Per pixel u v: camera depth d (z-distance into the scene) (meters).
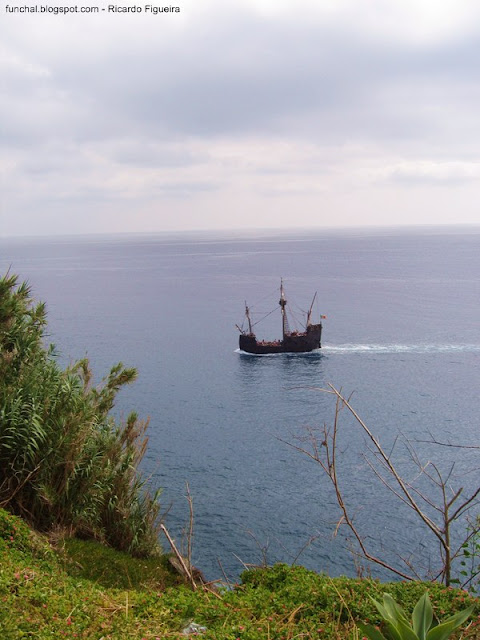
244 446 68.81
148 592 11.45
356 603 9.66
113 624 8.84
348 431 74.38
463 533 43.91
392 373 109.31
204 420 80.00
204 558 41.12
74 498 15.03
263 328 163.88
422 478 56.97
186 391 96.25
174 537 44.19
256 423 78.69
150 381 102.88
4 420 14.17
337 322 171.38
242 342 129.62
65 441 14.82
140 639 8.30
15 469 14.33
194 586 12.13
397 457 63.88
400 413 83.06
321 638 8.73
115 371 18.31
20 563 10.98
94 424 16.62
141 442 17.50
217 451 66.94
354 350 131.38
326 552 42.22
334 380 104.62
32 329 17.05
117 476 16.22
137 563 14.72
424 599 7.21
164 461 63.56
